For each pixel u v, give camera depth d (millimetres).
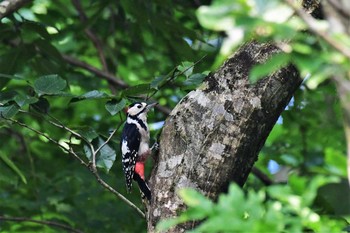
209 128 8930
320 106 16062
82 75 16203
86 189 14922
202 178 8812
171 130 9117
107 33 16703
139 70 18359
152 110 12867
